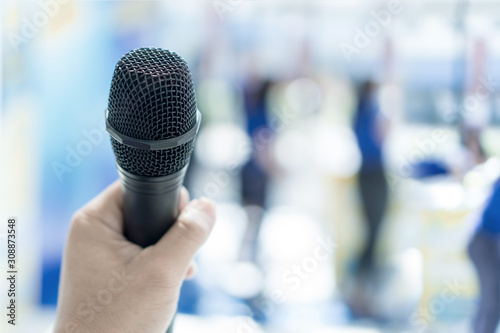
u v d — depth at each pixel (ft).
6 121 5.61
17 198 5.64
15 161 5.64
